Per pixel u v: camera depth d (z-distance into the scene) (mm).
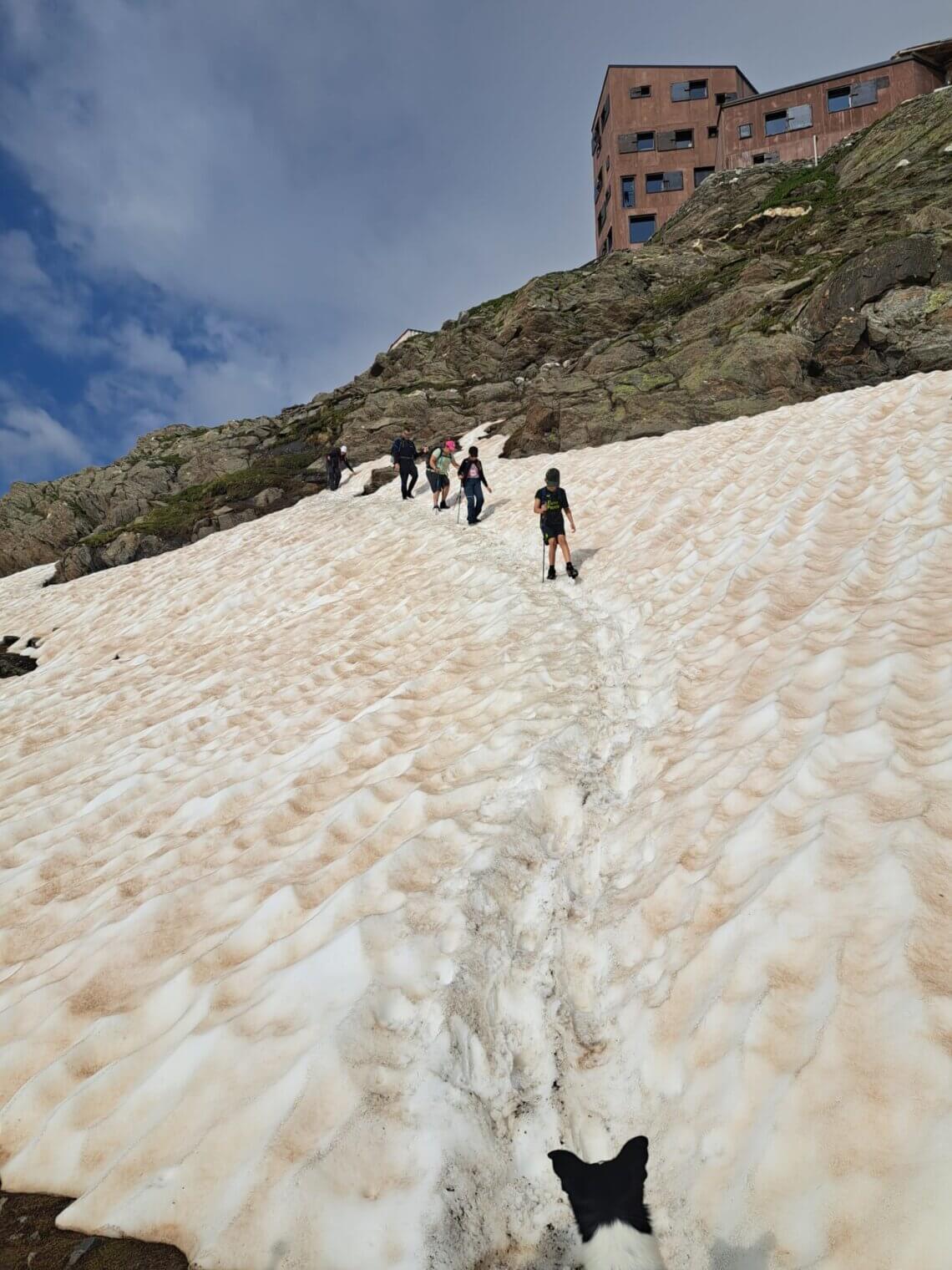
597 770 6930
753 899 4355
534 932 5125
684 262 38406
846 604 8211
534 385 31203
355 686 10766
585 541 14914
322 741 8977
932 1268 2426
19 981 5746
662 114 59250
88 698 13508
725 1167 3113
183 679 13250
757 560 10609
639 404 24000
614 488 17641
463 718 8719
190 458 43312
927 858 4117
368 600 15430
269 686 11734
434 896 5387
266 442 41312
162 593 20234
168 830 7875
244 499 30859
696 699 7547
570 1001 4520
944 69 50906
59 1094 4488
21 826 8539
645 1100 3693
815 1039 3375
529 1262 3195
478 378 36375
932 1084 2975
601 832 6074
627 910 4992
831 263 25719
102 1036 4832
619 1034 4133
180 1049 4344
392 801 7090
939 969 3447
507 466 23984
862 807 4723
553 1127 3770
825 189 39375
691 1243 2939
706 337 26609
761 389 22719
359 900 5461
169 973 5383
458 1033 4199
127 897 6633
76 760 10539
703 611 9695
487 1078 4047
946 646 6465
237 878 6445
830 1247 2646
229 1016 4582
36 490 43875
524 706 8438
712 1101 3395
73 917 6562
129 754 10125
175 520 30234
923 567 8461
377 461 31141
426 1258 3039
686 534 13078
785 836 4809
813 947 3896
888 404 16422
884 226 27906
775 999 3691
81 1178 3850
